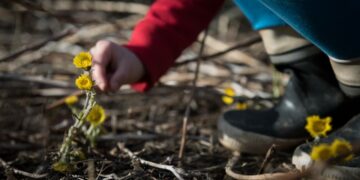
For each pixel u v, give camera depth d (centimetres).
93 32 180
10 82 150
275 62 99
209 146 105
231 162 94
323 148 73
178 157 97
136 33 108
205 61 162
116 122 125
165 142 108
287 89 98
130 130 121
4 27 205
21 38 189
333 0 75
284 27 93
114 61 102
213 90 129
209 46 171
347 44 79
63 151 89
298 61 94
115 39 180
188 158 97
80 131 97
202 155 99
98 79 98
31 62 165
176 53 109
